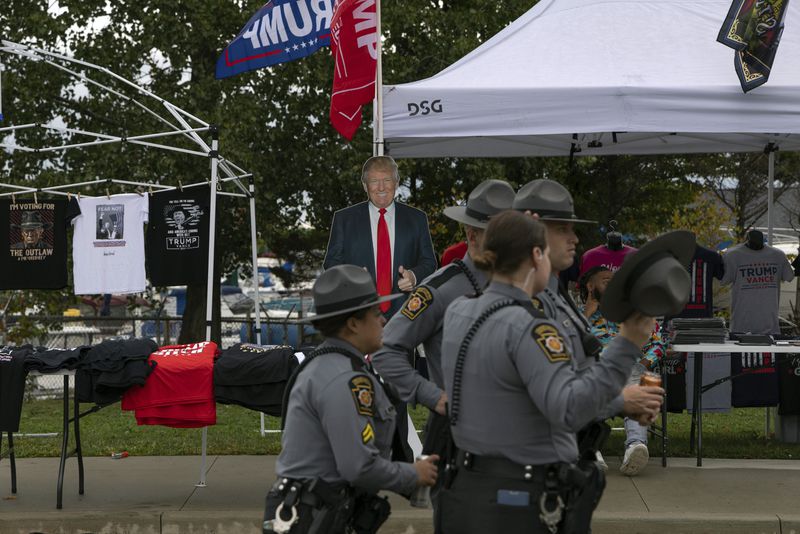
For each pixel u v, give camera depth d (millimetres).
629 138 14359
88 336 21688
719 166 31438
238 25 24125
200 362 9000
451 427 4723
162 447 12445
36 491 10148
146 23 23875
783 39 11648
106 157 22797
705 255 12117
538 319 4422
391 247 9633
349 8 10844
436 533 4836
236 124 22844
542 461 4512
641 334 4355
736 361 12266
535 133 10664
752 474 10656
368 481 4840
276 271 32750
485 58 11680
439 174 25969
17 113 24172
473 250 5898
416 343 5867
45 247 12211
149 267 11867
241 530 9062
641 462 10383
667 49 11531
